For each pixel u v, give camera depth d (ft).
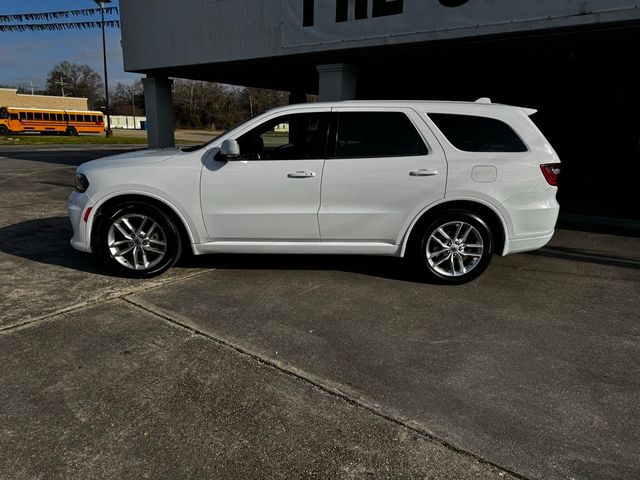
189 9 36.37
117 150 77.46
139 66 41.65
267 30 32.01
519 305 13.25
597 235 22.17
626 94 46.98
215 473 6.73
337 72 31.63
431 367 9.77
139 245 14.64
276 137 14.49
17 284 14.12
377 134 14.34
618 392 8.91
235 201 14.28
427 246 14.60
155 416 7.98
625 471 6.85
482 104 14.61
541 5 21.76
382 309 12.78
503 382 9.23
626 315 12.66
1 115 146.00
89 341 10.58
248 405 8.34
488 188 14.05
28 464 6.84
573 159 51.24
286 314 12.29
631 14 19.83
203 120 250.37
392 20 26.32
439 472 6.82
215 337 10.89
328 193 14.19
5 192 31.55
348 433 7.64
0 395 8.46
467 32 24.04
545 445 7.40
